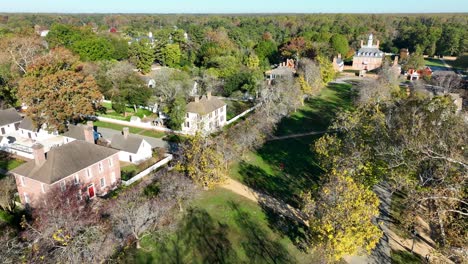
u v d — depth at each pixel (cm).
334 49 13400
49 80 6059
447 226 3306
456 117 4128
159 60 12100
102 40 11294
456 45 15138
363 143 4094
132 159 5350
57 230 2972
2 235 3522
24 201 4253
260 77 8838
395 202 4269
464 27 17838
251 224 3859
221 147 4756
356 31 17650
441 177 3297
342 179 3098
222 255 3384
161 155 5559
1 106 7638
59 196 3744
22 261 2831
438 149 3506
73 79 6359
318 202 3198
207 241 3575
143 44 11256
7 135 6588
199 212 4056
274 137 6469
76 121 6962
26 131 6494
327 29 18462
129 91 7400
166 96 7456
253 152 5756
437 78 9362
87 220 3384
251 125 6350
